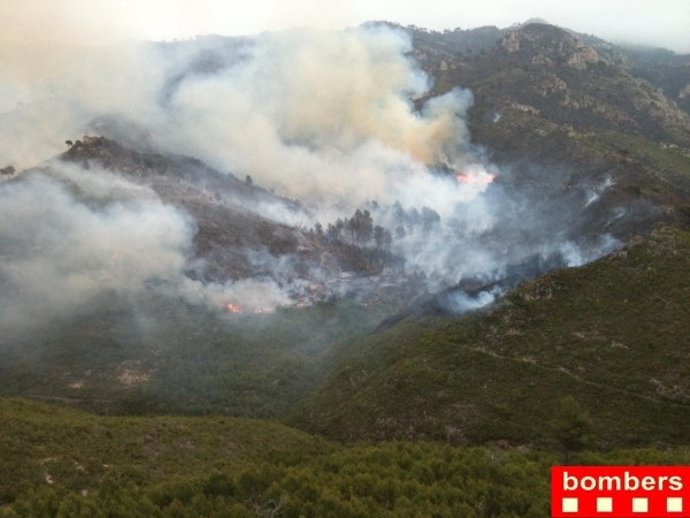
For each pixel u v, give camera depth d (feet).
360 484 184.44
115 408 489.67
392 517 157.58
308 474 193.67
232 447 318.65
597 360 328.29
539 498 178.29
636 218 522.47
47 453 255.29
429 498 175.42
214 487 190.80
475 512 168.66
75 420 318.24
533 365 340.80
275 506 169.68
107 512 169.99
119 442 288.10
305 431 393.29
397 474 200.03
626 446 268.62
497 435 297.33
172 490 189.67
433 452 236.02
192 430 333.42
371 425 348.38
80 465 251.19
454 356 375.66
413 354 404.77
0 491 221.05
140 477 246.88
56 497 195.72
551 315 377.09
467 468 203.41
